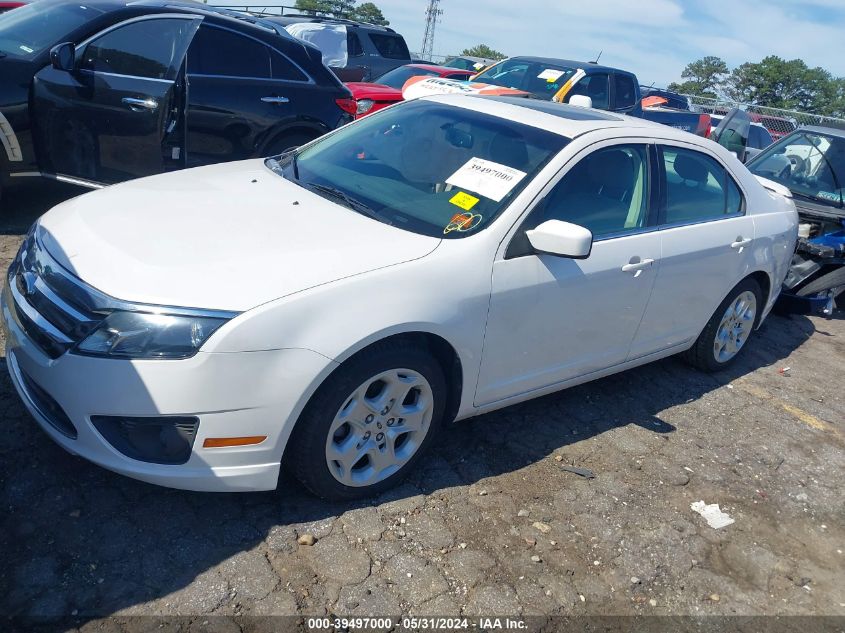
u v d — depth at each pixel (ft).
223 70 19.98
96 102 17.87
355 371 9.26
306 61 22.03
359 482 10.06
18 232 18.35
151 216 10.21
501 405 11.80
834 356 19.44
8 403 11.05
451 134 12.77
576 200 11.85
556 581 9.46
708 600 9.68
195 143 19.67
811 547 11.18
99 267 8.98
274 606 8.34
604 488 11.60
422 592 8.89
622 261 12.30
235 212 10.57
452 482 11.06
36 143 18.16
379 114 14.57
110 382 8.37
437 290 9.87
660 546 10.51
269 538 9.32
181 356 8.35
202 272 8.86
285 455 9.52
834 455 14.03
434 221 10.89
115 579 8.37
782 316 22.26
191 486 8.83
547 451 12.35
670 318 14.12
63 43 17.48
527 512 10.68
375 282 9.39
